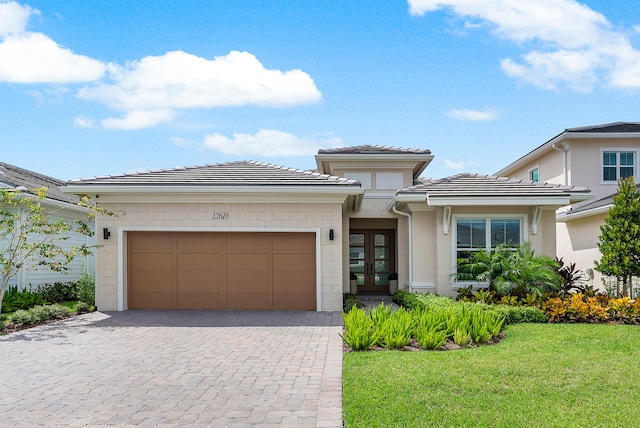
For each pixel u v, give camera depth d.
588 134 19.20
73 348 8.98
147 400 6.10
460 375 6.73
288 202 13.65
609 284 15.56
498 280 12.76
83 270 17.11
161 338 9.83
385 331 8.90
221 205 13.68
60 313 12.43
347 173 18.83
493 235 14.48
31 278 16.22
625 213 13.42
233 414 5.59
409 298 13.55
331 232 13.54
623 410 5.48
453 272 14.36
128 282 13.84
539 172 23.02
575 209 18.94
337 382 6.63
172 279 13.80
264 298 13.75
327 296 13.55
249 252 13.80
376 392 6.05
